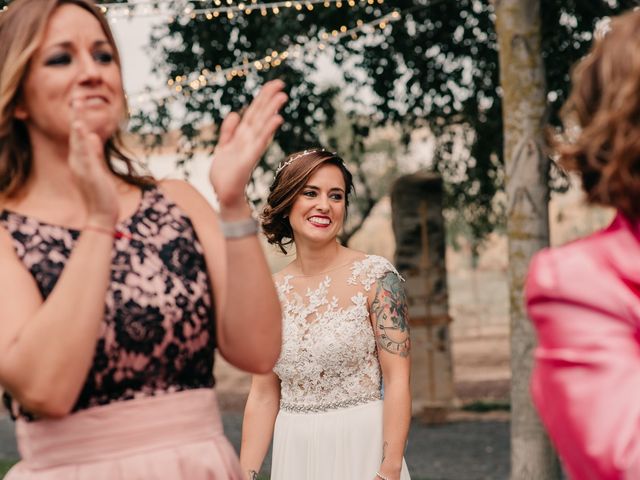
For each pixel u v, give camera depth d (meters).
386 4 8.70
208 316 1.79
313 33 8.48
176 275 1.76
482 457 8.98
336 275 3.44
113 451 1.66
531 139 5.69
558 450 1.21
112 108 1.69
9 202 1.76
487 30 9.16
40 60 1.65
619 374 1.16
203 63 8.58
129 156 1.90
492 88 9.54
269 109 1.69
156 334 1.71
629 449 1.11
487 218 10.66
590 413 1.15
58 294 1.53
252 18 8.39
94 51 1.69
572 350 1.20
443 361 10.64
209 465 1.73
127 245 1.76
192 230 1.84
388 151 15.64
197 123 8.55
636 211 1.27
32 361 1.51
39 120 1.68
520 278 5.75
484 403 12.45
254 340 1.75
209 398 1.79
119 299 1.69
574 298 1.21
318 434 3.32
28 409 1.57
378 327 3.32
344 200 3.60
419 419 10.80
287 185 3.51
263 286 1.73
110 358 1.67
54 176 1.76
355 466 3.28
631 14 1.31
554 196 8.96
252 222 1.72
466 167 10.23
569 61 8.70
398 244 10.55
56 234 1.72
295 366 3.36
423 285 10.52
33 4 1.66
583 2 7.95
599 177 1.32
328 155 3.54
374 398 3.35
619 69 1.27
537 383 1.24
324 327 3.35
